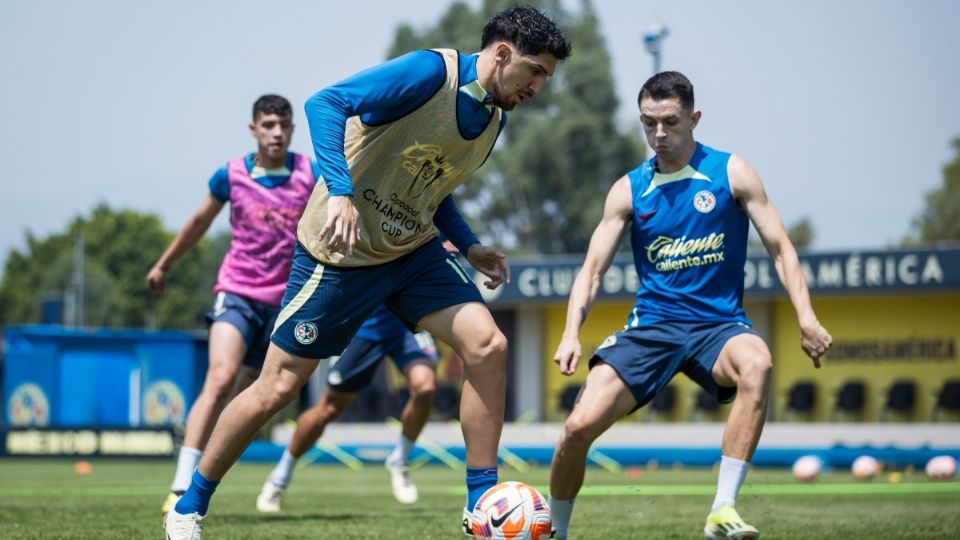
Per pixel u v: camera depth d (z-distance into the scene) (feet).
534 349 78.02
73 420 80.79
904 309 69.10
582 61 169.17
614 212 19.80
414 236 17.57
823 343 18.28
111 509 29.01
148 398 78.13
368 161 16.81
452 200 18.85
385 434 72.90
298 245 17.63
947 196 207.92
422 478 50.14
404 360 31.60
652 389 19.26
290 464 29.35
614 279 73.00
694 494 37.19
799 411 70.64
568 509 19.52
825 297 70.54
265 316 27.09
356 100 16.08
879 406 69.31
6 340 83.46
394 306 18.13
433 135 16.78
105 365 79.97
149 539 21.40
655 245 19.53
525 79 16.62
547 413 77.56
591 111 169.27
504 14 16.71
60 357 81.61
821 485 42.75
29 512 27.89
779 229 19.01
